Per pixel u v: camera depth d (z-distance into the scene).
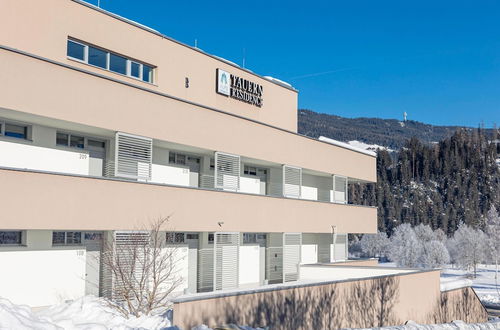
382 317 21.48
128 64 19.97
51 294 16.58
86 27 18.19
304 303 16.84
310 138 27.89
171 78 21.56
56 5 17.25
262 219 23.66
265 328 14.09
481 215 142.50
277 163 25.45
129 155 17.84
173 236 20.70
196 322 12.82
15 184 14.26
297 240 27.98
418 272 24.61
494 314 35.16
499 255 77.62
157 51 20.94
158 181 20.83
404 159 173.00
